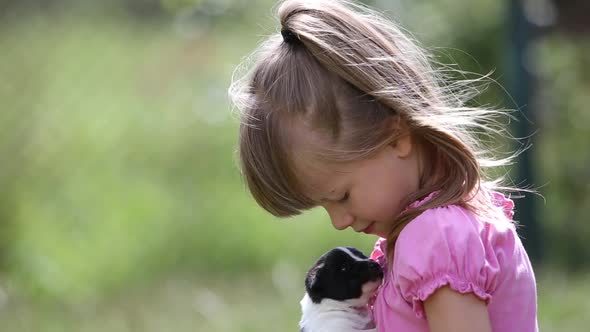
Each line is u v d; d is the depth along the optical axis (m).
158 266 16.47
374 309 6.11
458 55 19.31
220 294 14.79
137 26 31.06
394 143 5.67
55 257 15.94
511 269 5.65
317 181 5.69
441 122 5.70
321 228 17.53
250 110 5.83
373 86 5.60
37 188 17.23
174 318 13.50
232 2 24.50
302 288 15.05
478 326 5.33
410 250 5.49
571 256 18.17
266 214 17.67
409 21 18.78
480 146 6.98
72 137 19.42
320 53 5.66
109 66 25.56
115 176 18.64
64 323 13.44
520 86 16.36
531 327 5.71
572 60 21.86
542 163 20.50
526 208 16.50
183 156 20.12
